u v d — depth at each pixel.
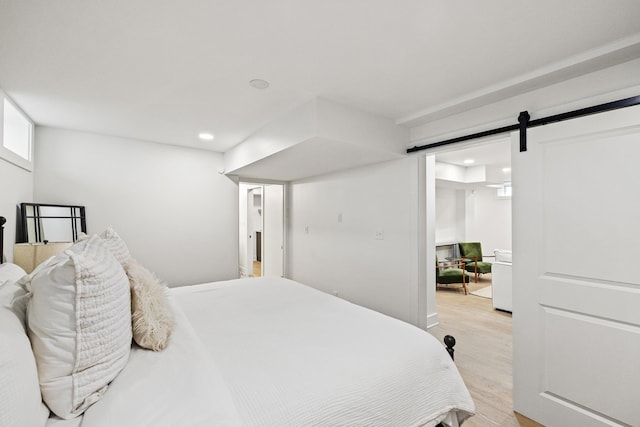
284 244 5.23
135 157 3.66
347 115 2.60
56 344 0.86
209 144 3.90
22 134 2.77
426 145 2.91
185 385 0.97
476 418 1.94
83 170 3.33
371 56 1.82
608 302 1.64
